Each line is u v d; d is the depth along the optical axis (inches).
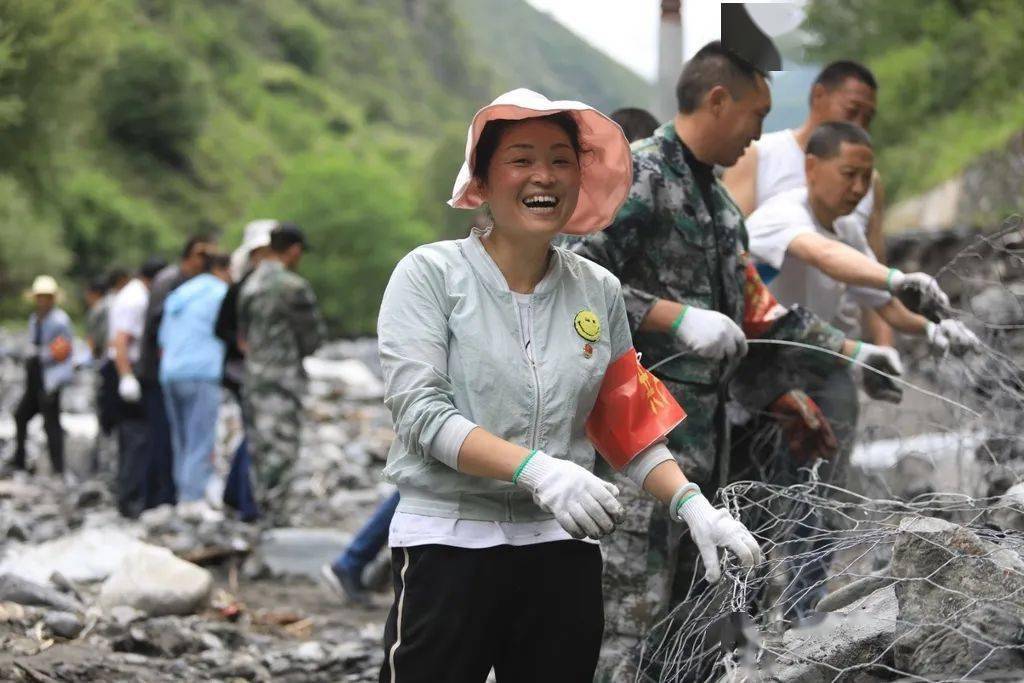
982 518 133.3
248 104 5438.0
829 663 115.4
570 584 103.3
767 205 178.1
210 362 340.2
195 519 318.7
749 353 159.9
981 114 1003.3
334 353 1034.1
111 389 410.6
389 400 99.6
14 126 1306.6
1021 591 106.8
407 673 101.0
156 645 191.3
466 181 101.9
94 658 177.6
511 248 103.8
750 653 112.7
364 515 369.7
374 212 3607.3
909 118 1085.1
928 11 1147.9
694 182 146.5
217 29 5925.2
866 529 133.6
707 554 98.1
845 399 170.6
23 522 327.0
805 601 146.7
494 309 101.7
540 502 93.2
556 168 102.0
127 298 396.5
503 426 99.9
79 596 214.7
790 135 192.4
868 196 199.6
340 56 7357.3
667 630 132.5
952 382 160.9
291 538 300.2
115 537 251.1
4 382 711.7
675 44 259.3
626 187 111.6
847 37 1240.8
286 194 3659.0
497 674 106.7
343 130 6018.7
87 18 1257.4
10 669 162.9
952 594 110.0
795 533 151.6
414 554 101.0
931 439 170.1
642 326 139.4
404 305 101.3
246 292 324.2
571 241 141.0
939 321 163.2
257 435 319.0
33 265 1540.4
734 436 164.7
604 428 107.0
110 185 3154.5
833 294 184.9
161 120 3983.8
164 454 369.1
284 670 192.1
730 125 145.1
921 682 107.0
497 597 101.2
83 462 496.7
